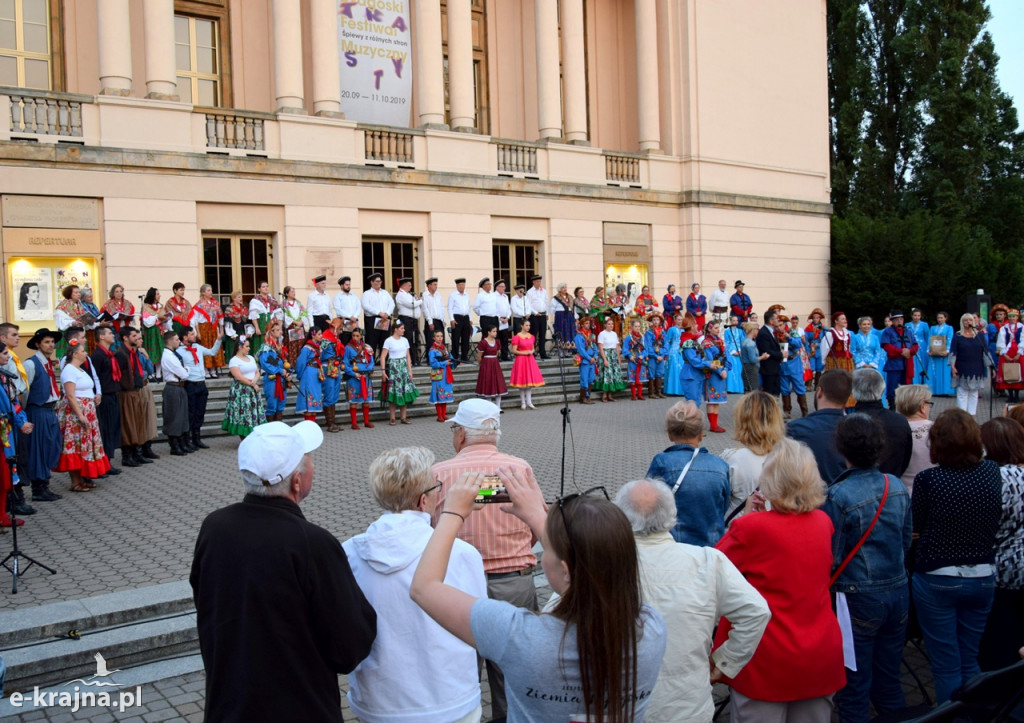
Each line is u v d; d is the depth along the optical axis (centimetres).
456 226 2177
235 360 1296
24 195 1633
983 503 438
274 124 1927
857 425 419
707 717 314
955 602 444
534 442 1357
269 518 304
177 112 1797
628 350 1944
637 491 327
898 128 3878
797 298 2888
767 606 323
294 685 292
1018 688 381
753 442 506
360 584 332
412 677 326
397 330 1560
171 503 959
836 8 4075
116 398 1125
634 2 2667
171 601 634
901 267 2905
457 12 2242
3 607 629
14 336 912
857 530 407
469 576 347
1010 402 1789
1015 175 3753
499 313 2062
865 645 408
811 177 2939
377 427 1527
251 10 2108
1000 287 3097
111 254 1719
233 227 1877
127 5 1783
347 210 2009
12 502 873
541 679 230
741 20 2722
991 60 3791
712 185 2630
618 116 2752
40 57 1845
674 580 316
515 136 2552
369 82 2172
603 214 2445
